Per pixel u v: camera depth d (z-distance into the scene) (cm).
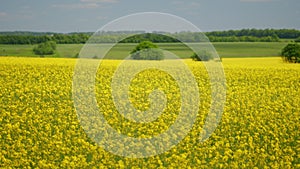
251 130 1298
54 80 2012
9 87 1827
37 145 1129
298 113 1461
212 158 1059
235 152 1055
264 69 2512
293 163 1066
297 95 1805
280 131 1258
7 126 1248
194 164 1000
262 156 1045
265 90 1886
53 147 1088
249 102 1605
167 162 1001
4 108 1502
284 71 2425
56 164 1002
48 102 1582
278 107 1541
